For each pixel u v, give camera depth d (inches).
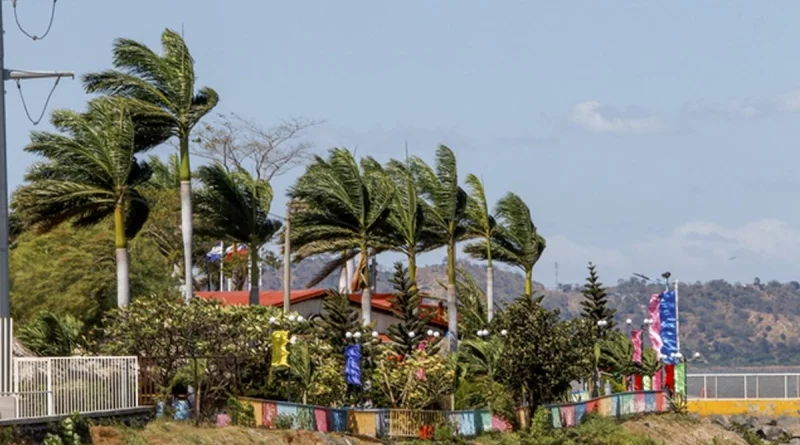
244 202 3344.0
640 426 3435.0
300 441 2363.4
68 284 3282.5
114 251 3425.2
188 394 2492.6
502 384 3154.5
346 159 3339.1
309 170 3427.7
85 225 2849.4
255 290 3356.3
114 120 2792.8
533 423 3029.0
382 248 3506.4
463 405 3016.7
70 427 1904.5
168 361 2470.5
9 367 1989.4
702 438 3595.0
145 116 2888.8
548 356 3169.3
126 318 2549.2
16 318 3267.7
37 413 1958.7
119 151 2773.1
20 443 1839.3
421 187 3612.2
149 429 2102.6
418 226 3516.2
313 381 2714.1
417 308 3277.6
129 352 2491.4
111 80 2896.2
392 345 3117.6
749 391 5846.5
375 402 2864.2
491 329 3297.2
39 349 2564.0
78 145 2755.9
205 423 2317.9
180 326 2500.0
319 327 2915.8
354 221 3344.0
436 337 3316.9
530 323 3189.0
